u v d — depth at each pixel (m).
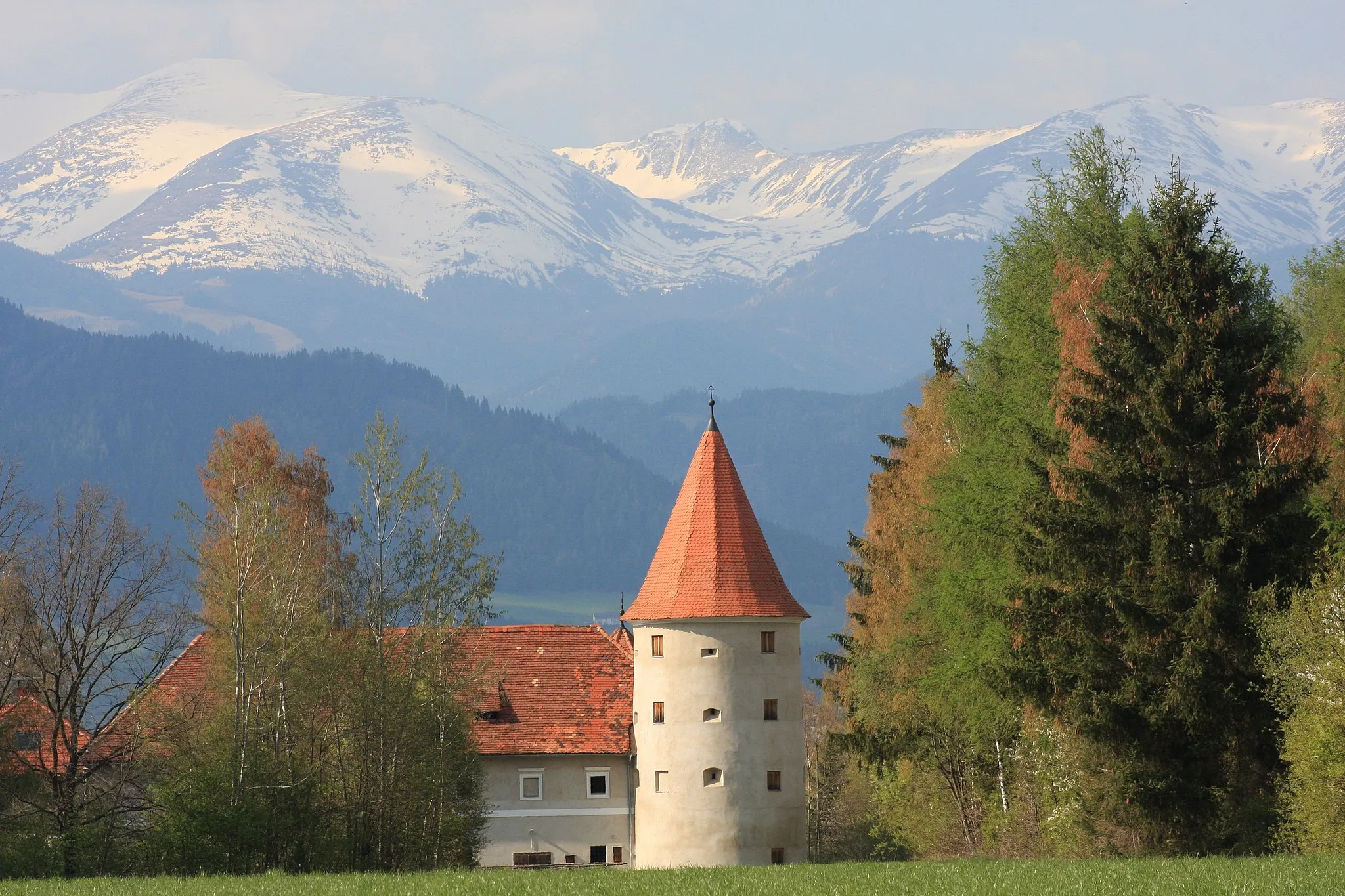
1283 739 124.62
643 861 193.75
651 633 196.38
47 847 160.50
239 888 121.12
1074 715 130.12
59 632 174.38
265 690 179.25
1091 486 133.62
